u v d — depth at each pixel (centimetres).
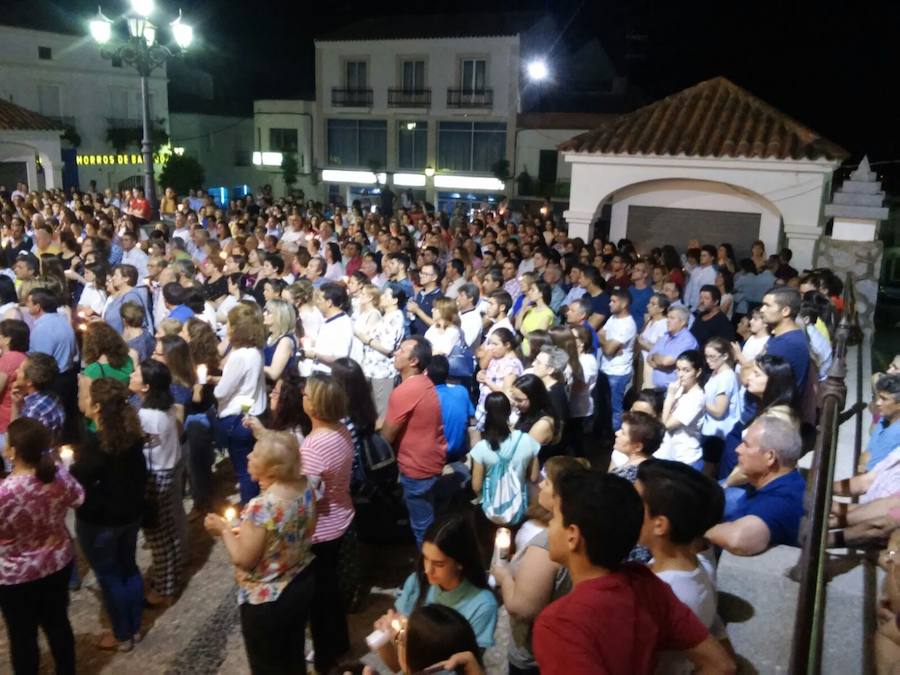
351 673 350
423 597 340
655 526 263
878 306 1164
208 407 612
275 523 358
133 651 460
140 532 602
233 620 491
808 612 266
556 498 233
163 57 1525
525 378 496
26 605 385
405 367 497
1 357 548
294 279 931
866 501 405
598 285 796
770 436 360
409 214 1781
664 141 1134
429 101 3372
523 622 311
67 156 3030
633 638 210
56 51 2983
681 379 534
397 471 532
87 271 859
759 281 912
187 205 1759
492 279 824
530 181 3222
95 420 429
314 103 3653
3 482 374
